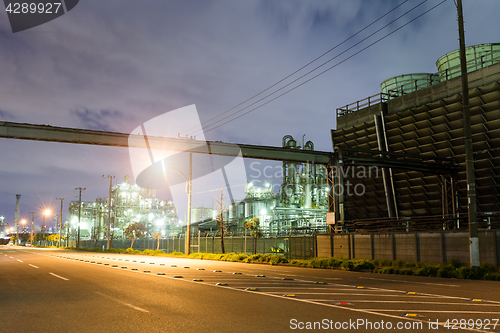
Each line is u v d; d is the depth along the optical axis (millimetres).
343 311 8367
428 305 9203
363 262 23688
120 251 57781
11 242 162000
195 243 52000
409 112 38750
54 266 23703
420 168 33625
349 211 45031
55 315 8047
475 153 33750
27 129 29078
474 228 18469
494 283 15289
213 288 12477
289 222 58781
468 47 40719
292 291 11836
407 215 39812
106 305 9203
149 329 6754
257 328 6805
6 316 7996
